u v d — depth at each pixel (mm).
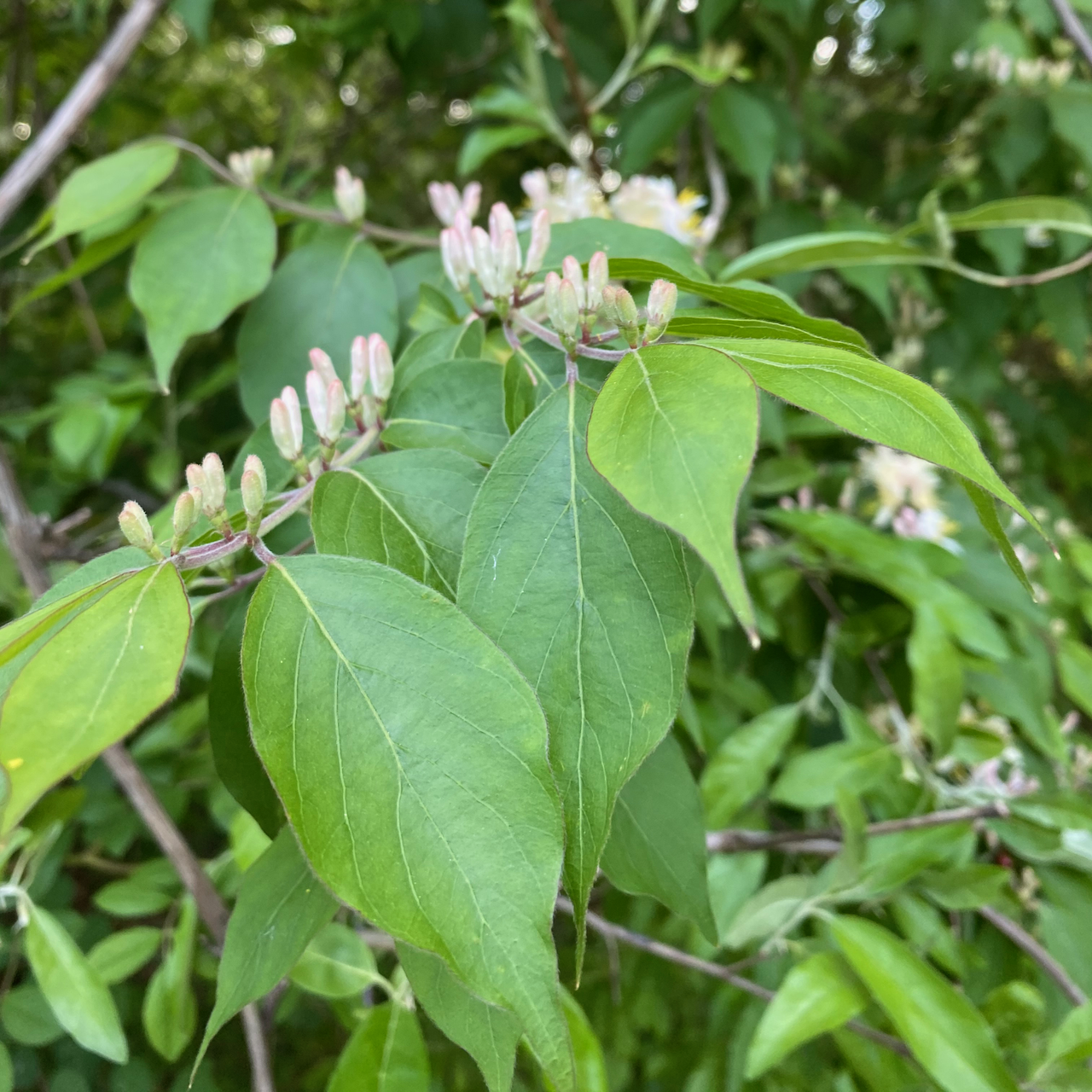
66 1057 425
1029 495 554
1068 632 405
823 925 296
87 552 338
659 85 473
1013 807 278
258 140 745
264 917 159
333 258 259
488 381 179
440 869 114
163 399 511
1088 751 374
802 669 397
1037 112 514
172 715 403
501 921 111
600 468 117
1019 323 632
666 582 134
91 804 390
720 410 116
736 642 371
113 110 604
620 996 389
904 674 377
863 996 233
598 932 370
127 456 594
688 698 291
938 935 274
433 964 145
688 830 177
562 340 149
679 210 333
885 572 324
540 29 413
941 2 486
